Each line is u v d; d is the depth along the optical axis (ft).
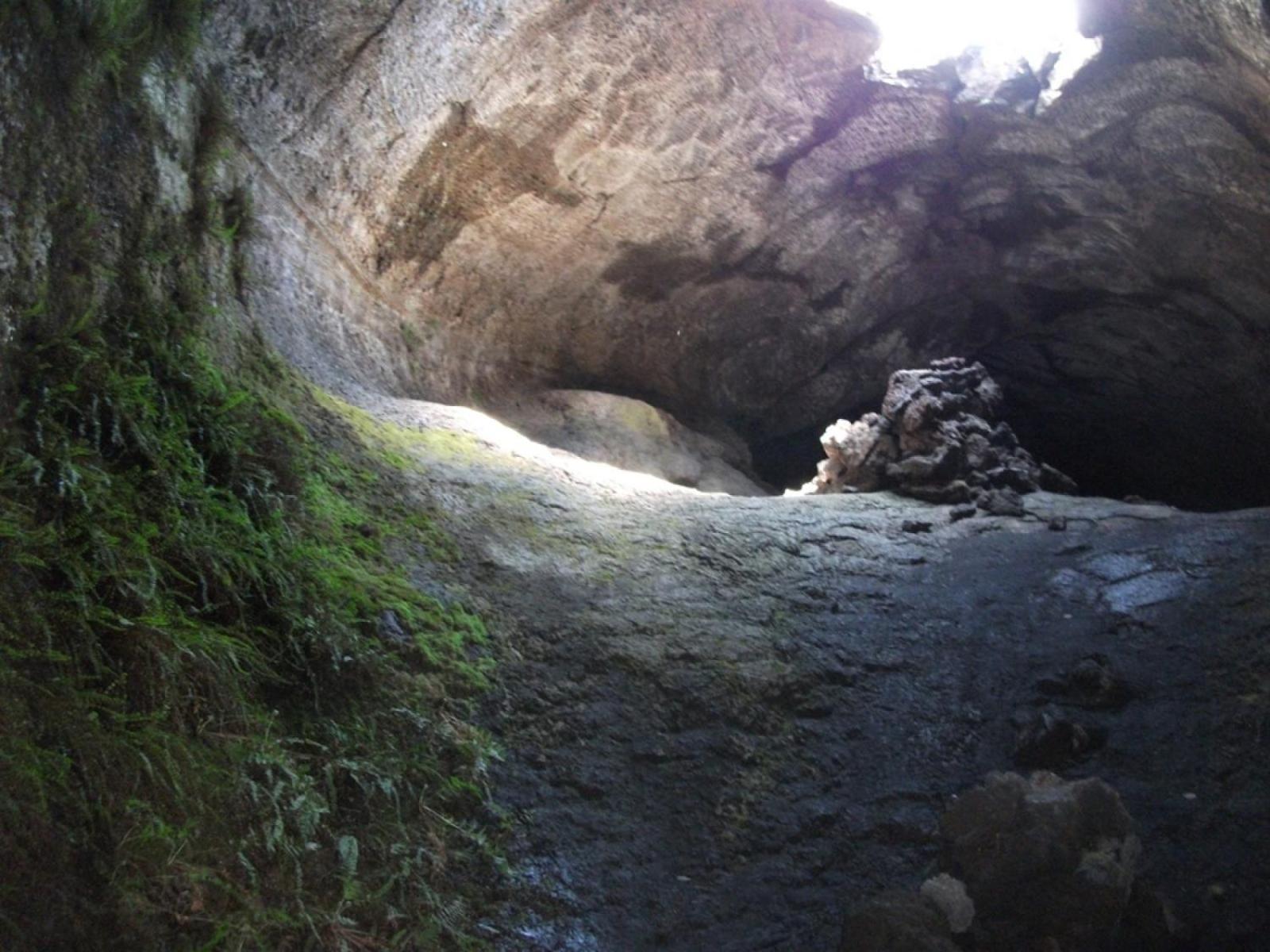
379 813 13.20
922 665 17.99
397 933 12.05
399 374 26.25
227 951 10.45
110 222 15.33
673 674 16.80
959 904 12.67
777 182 31.42
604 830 14.21
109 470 13.47
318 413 20.08
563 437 30.04
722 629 18.13
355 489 18.58
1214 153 29.27
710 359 36.22
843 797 15.15
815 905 13.46
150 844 10.62
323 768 13.00
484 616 17.12
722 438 36.63
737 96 28.14
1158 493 45.62
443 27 22.57
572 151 27.17
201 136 18.92
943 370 28.76
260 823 11.84
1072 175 32.07
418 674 15.39
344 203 24.35
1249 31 23.43
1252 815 14.26
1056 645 18.39
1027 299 37.22
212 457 15.39
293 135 22.43
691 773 15.23
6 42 13.05
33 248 13.48
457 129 25.00
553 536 19.99
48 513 12.23
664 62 26.18
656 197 29.89
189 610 13.24
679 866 13.92
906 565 21.62
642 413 32.53
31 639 10.98
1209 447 41.19
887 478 26.94
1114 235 33.65
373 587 16.21
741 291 34.71
